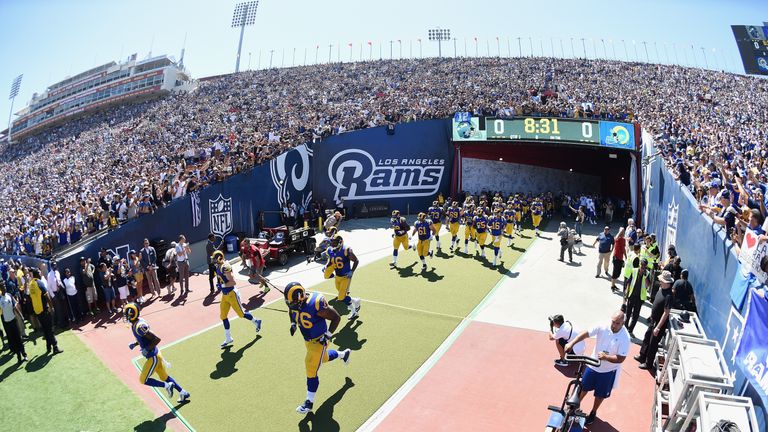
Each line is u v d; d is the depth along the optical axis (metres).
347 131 27.22
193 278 16.56
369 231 24.09
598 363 6.37
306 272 16.78
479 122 27.61
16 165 52.28
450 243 21.17
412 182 28.72
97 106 74.94
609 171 33.09
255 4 64.81
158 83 68.44
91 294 13.18
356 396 8.44
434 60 54.66
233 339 11.09
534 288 14.62
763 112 39.78
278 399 8.42
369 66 54.00
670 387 7.19
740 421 5.71
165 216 16.70
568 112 28.23
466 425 7.58
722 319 8.23
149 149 34.94
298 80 51.03
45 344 11.48
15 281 13.34
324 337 7.91
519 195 27.75
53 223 17.86
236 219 20.52
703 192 11.69
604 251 15.54
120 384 9.23
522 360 9.77
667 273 9.09
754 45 45.50
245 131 31.47
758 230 7.16
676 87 46.03
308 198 25.80
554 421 6.05
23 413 8.29
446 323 11.78
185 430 7.57
